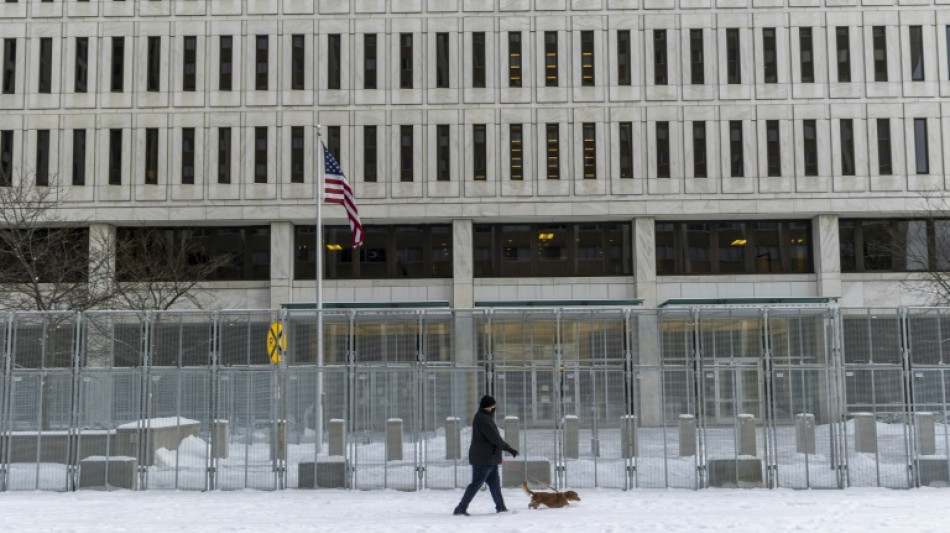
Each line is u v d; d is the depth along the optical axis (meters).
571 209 43.81
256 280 44.72
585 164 44.06
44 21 44.53
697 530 12.54
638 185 43.78
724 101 43.97
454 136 44.22
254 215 43.84
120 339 18.97
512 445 18.39
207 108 44.38
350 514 14.91
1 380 18.80
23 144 43.88
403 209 43.94
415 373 18.62
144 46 44.59
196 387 18.84
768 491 17.81
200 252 45.00
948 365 18.50
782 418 18.48
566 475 18.30
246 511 15.38
